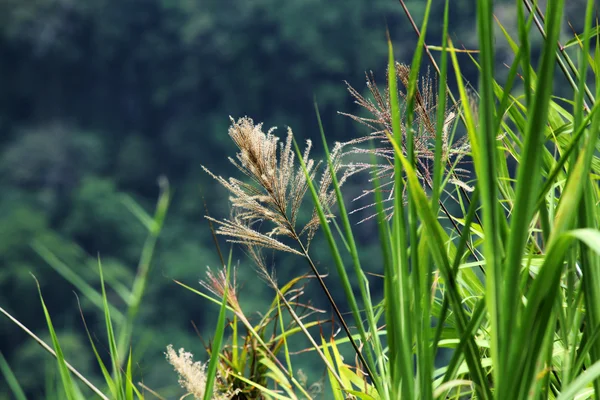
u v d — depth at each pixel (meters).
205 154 115.44
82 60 118.25
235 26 116.50
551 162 3.14
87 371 73.69
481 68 2.63
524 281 2.78
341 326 3.37
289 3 114.25
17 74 114.75
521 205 2.64
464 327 2.77
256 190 3.07
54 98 117.69
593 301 2.77
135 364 3.24
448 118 3.02
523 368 2.69
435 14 82.75
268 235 3.07
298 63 113.06
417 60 2.80
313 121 112.56
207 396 2.95
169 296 90.56
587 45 2.72
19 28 112.00
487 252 2.65
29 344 79.19
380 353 3.01
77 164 109.06
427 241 2.75
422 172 3.04
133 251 98.62
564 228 2.66
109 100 120.75
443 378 2.84
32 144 108.06
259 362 3.49
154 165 115.75
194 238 102.38
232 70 116.75
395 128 2.81
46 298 87.25
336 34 114.19
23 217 94.12
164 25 120.69
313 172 3.04
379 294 68.94
